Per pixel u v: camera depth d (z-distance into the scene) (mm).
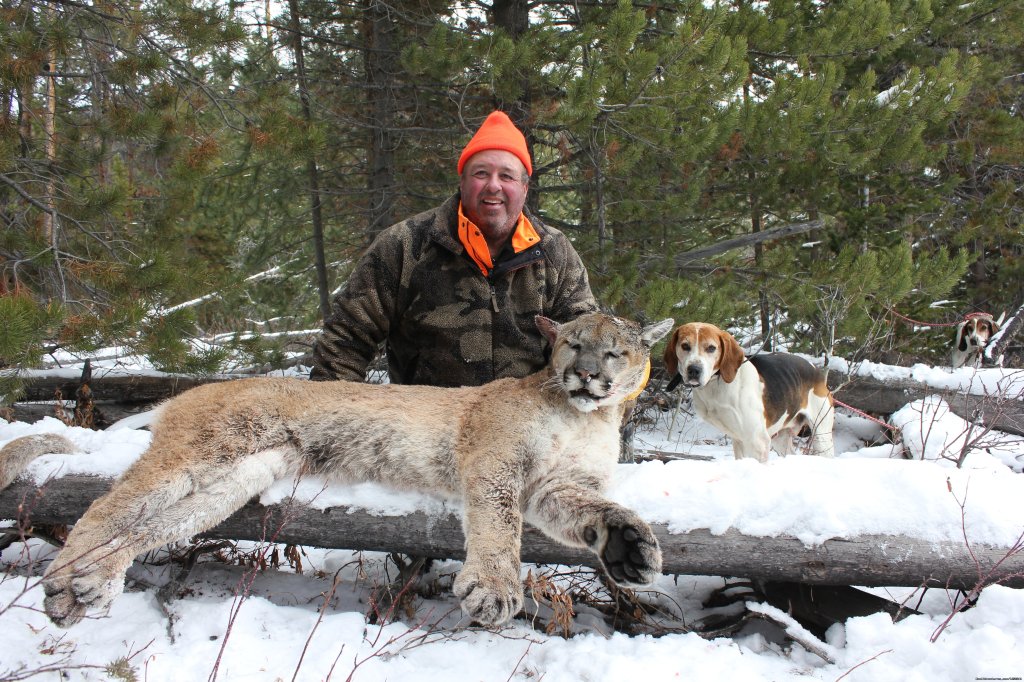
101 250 6199
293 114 9375
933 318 10227
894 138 8422
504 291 4199
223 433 3021
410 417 3230
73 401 6086
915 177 10391
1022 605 2773
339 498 3088
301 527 3057
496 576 2613
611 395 3236
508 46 7137
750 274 8883
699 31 7211
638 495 3096
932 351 9977
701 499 3053
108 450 3236
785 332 9188
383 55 9438
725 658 2754
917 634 2729
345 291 4262
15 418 5820
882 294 8227
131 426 4941
